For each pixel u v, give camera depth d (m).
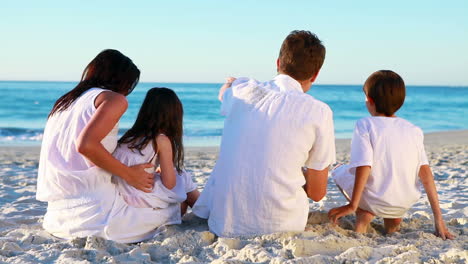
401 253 2.70
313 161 2.91
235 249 2.78
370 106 3.41
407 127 3.28
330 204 4.50
